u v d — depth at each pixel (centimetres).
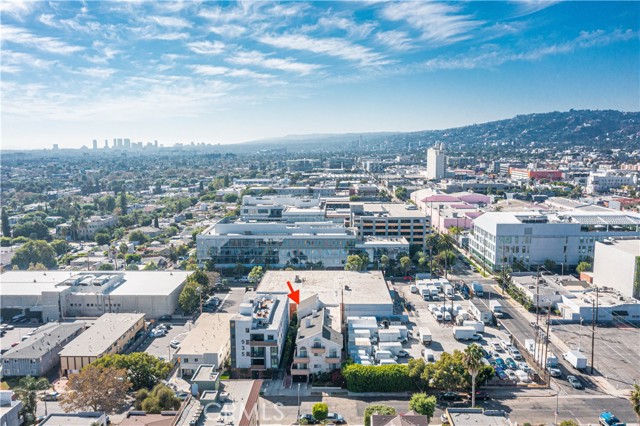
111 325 16238
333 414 11600
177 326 17888
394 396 12669
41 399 12606
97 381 11312
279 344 14162
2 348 15888
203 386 9869
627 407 12000
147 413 10406
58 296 18300
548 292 19162
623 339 15888
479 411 9675
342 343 14375
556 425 11075
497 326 17088
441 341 15825
